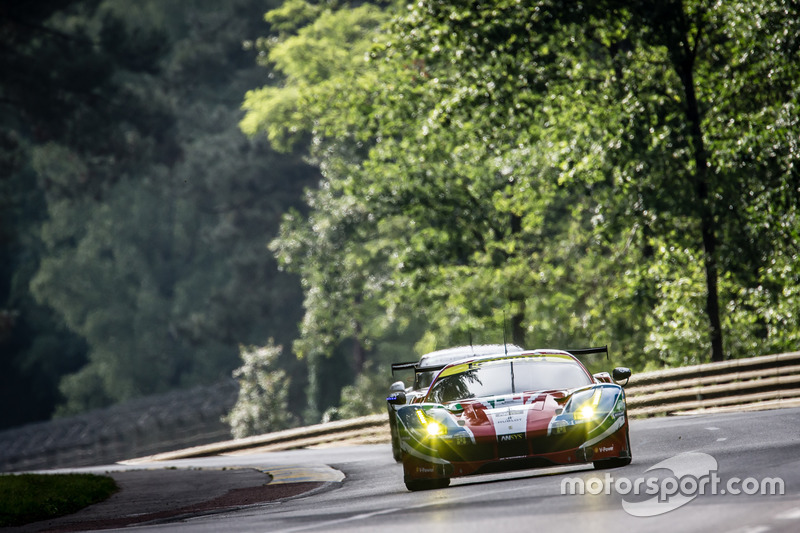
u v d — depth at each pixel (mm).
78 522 33875
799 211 76250
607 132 84938
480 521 21172
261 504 33969
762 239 81688
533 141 95375
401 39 86688
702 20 82000
